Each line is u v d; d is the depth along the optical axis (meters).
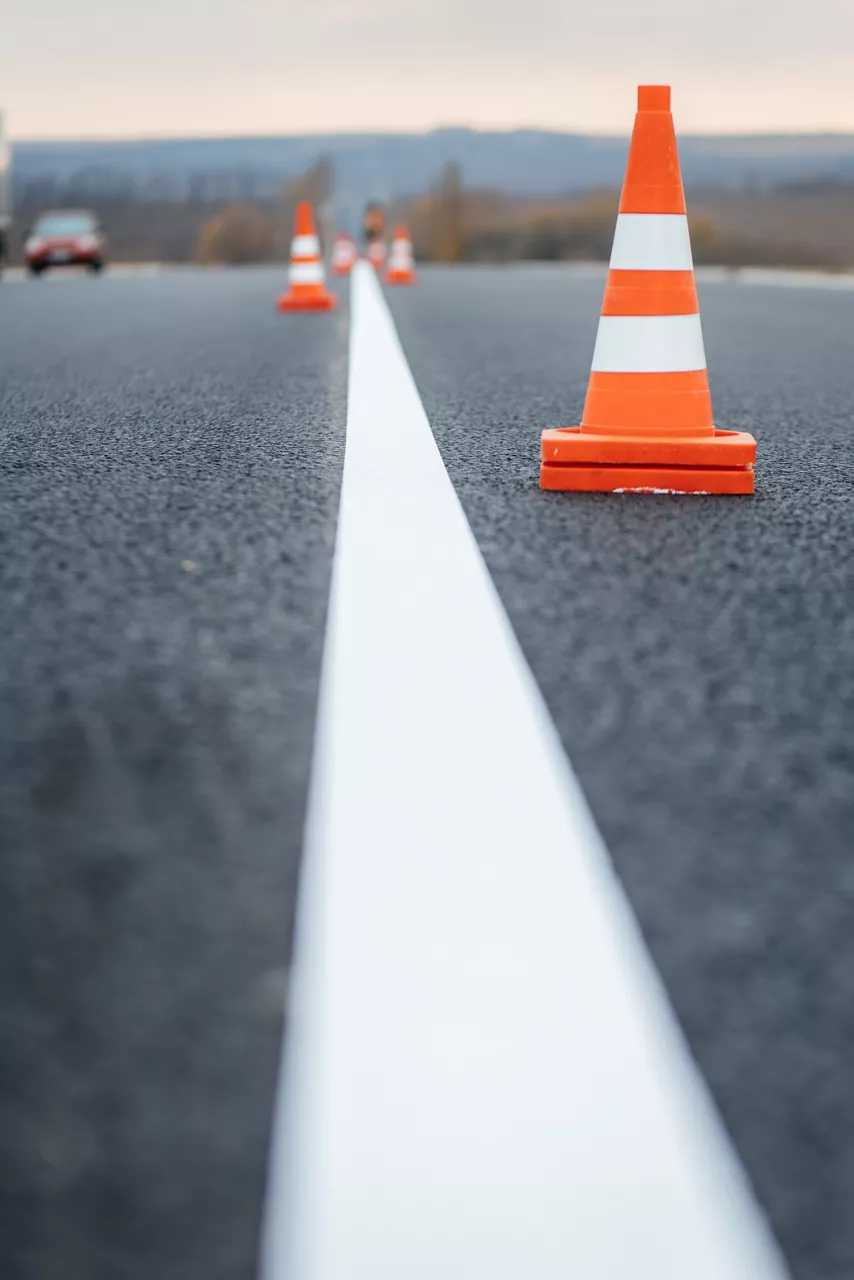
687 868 1.61
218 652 2.40
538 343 9.32
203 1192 1.05
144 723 2.06
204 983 1.35
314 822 1.72
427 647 2.44
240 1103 1.16
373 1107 1.16
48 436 4.92
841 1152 1.12
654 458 3.91
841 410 5.93
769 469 4.37
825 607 2.73
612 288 3.99
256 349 8.76
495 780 1.86
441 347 8.97
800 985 1.36
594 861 1.63
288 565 3.01
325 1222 1.02
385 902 1.52
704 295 15.15
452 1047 1.25
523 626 2.57
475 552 3.15
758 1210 1.05
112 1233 1.01
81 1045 1.24
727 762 1.93
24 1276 0.96
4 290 16.91
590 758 1.94
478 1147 1.11
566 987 1.35
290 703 2.15
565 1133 1.13
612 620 2.62
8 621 2.57
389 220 91.44
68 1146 1.10
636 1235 1.02
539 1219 1.03
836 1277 0.99
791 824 1.74
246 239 129.00
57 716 2.09
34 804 1.77
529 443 4.83
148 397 6.18
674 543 3.27
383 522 3.46
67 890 1.54
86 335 9.90
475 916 1.49
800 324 11.09
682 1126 1.14
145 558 3.06
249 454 4.52
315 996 1.33
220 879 1.57
